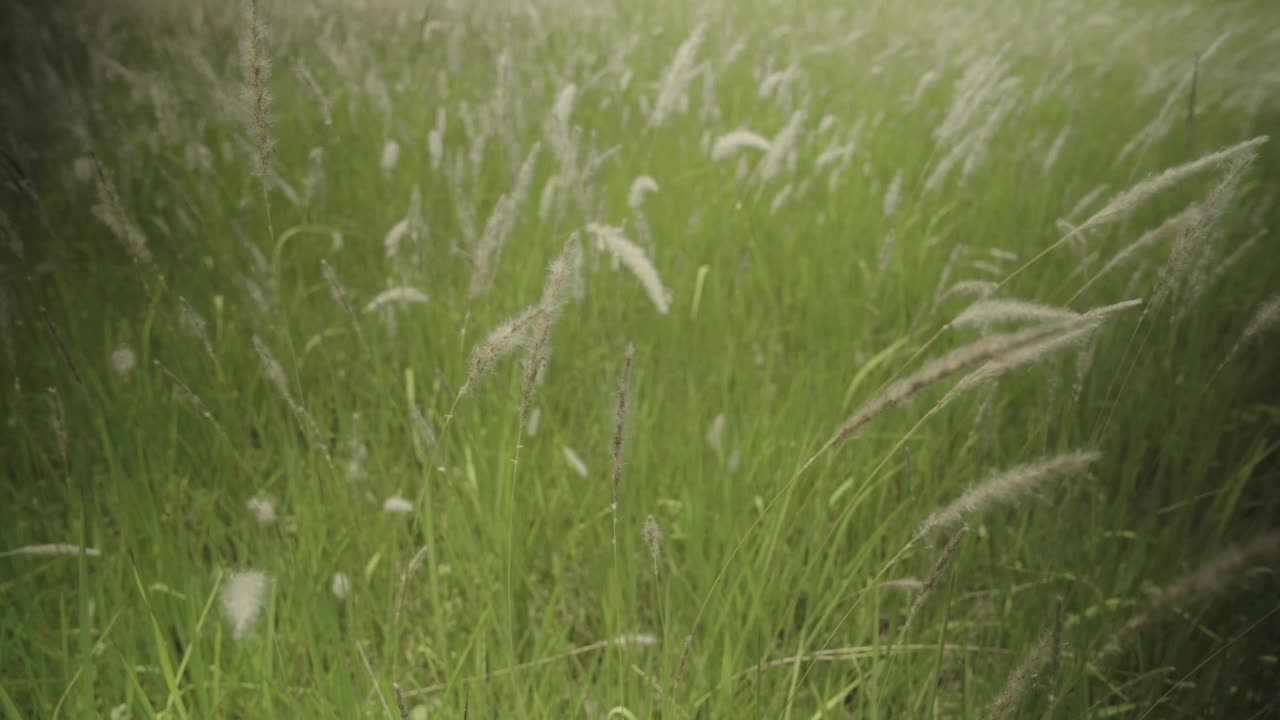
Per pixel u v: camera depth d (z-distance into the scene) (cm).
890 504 260
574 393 317
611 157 456
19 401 258
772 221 409
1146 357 285
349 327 341
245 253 354
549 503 262
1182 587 119
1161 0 927
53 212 397
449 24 512
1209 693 189
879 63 633
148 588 204
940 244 398
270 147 188
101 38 588
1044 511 231
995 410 276
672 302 320
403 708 143
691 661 201
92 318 327
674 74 317
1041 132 485
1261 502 239
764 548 214
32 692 183
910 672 187
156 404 280
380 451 269
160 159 472
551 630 225
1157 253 364
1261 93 496
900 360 305
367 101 520
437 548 246
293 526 252
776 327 328
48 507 242
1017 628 200
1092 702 196
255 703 191
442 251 374
